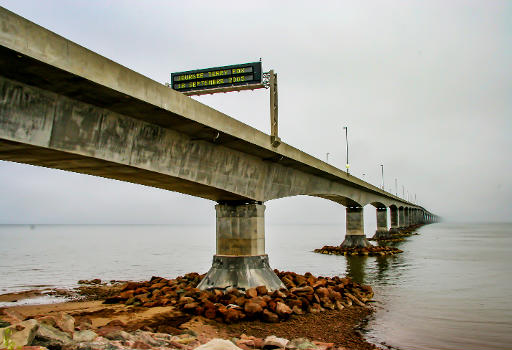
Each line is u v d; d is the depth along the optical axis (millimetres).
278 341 13797
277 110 24234
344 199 54594
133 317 18391
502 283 30844
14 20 9867
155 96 14109
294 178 32000
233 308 18922
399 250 59531
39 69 10820
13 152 12805
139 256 59625
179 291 22703
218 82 24391
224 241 24078
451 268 40312
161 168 17109
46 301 24859
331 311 20781
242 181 23453
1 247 82188
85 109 13367
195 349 11258
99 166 15461
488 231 161750
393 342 16062
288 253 59812
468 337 16828
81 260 53281
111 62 12359
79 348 9891
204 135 18656
